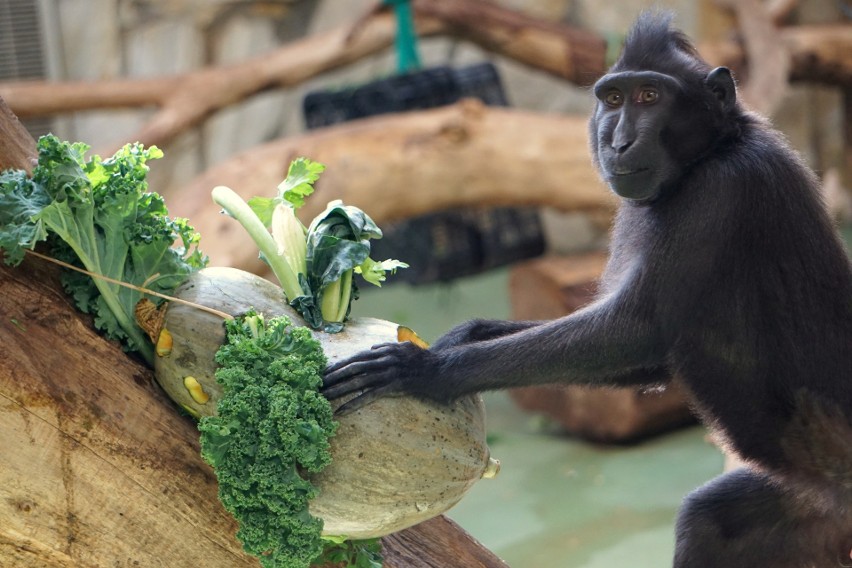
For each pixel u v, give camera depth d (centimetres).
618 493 1018
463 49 1848
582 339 480
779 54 1387
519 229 1330
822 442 508
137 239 398
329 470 381
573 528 945
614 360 486
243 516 375
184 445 405
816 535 542
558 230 1792
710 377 506
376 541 441
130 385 400
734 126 506
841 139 1805
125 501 396
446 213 1293
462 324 533
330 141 1082
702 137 500
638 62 516
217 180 1008
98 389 392
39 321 388
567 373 480
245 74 1331
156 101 1317
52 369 384
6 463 377
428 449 395
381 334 422
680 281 486
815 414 506
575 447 1149
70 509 389
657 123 498
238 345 373
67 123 1838
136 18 1838
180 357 388
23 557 394
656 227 499
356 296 438
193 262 433
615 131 509
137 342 404
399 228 1304
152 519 401
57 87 1289
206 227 953
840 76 1523
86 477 390
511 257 1326
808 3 1791
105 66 1847
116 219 395
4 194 375
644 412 1133
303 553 376
